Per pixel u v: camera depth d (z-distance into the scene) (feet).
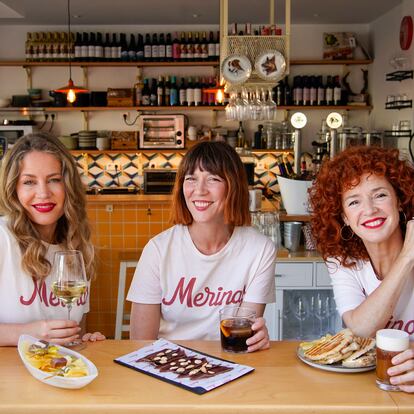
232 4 18.42
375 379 4.66
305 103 21.52
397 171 5.38
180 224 6.67
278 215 11.90
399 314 5.78
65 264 5.19
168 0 18.06
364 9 19.52
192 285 6.56
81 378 4.34
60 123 22.49
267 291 6.68
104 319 15.11
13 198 5.90
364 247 5.90
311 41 22.03
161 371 4.77
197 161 6.36
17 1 18.17
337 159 5.69
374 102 21.44
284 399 4.26
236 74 13.12
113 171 22.71
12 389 4.44
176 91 21.58
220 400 4.24
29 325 5.37
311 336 11.47
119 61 21.42
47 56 21.43
